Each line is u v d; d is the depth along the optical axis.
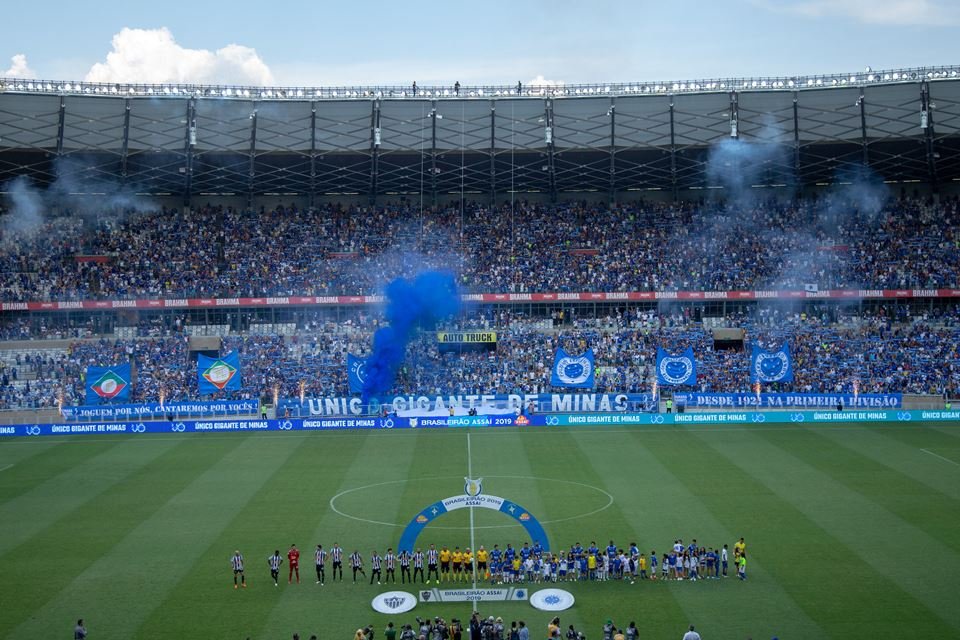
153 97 116.19
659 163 123.38
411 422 93.25
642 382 103.06
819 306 116.69
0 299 112.44
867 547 55.94
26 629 45.69
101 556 55.56
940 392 97.88
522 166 123.19
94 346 109.19
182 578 52.22
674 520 61.22
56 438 89.12
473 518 62.56
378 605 48.69
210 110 117.69
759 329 113.31
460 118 119.88
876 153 118.94
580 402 98.00
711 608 47.91
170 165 119.50
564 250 121.62
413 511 63.88
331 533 59.53
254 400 96.06
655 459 77.94
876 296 113.75
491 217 126.75
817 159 121.31
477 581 52.25
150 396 99.62
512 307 117.25
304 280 116.69
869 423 91.75
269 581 51.97
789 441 84.19
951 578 51.09
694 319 116.94
